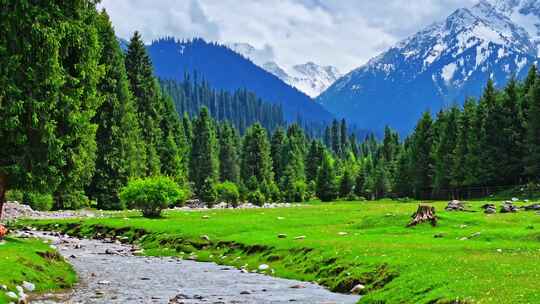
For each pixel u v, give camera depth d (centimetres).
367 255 3609
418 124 15462
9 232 4566
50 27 3684
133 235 5962
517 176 11606
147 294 2945
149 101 13312
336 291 3197
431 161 14762
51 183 3888
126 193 7594
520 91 12756
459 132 12888
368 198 17912
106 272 3753
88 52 4119
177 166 14112
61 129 3938
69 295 2825
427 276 2753
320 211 8038
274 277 3725
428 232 4894
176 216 7756
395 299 2591
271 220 6469
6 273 2769
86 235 6312
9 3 3547
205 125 17238
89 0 4275
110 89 10550
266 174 18575
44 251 3591
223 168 18900
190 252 5031
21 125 3650
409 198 15275
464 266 2877
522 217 5581
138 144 11750
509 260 3019
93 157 8600
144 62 13362
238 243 4844
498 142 11688
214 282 3462
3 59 3534
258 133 18650
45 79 3675
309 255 4009
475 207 6894
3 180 3756
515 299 2084
